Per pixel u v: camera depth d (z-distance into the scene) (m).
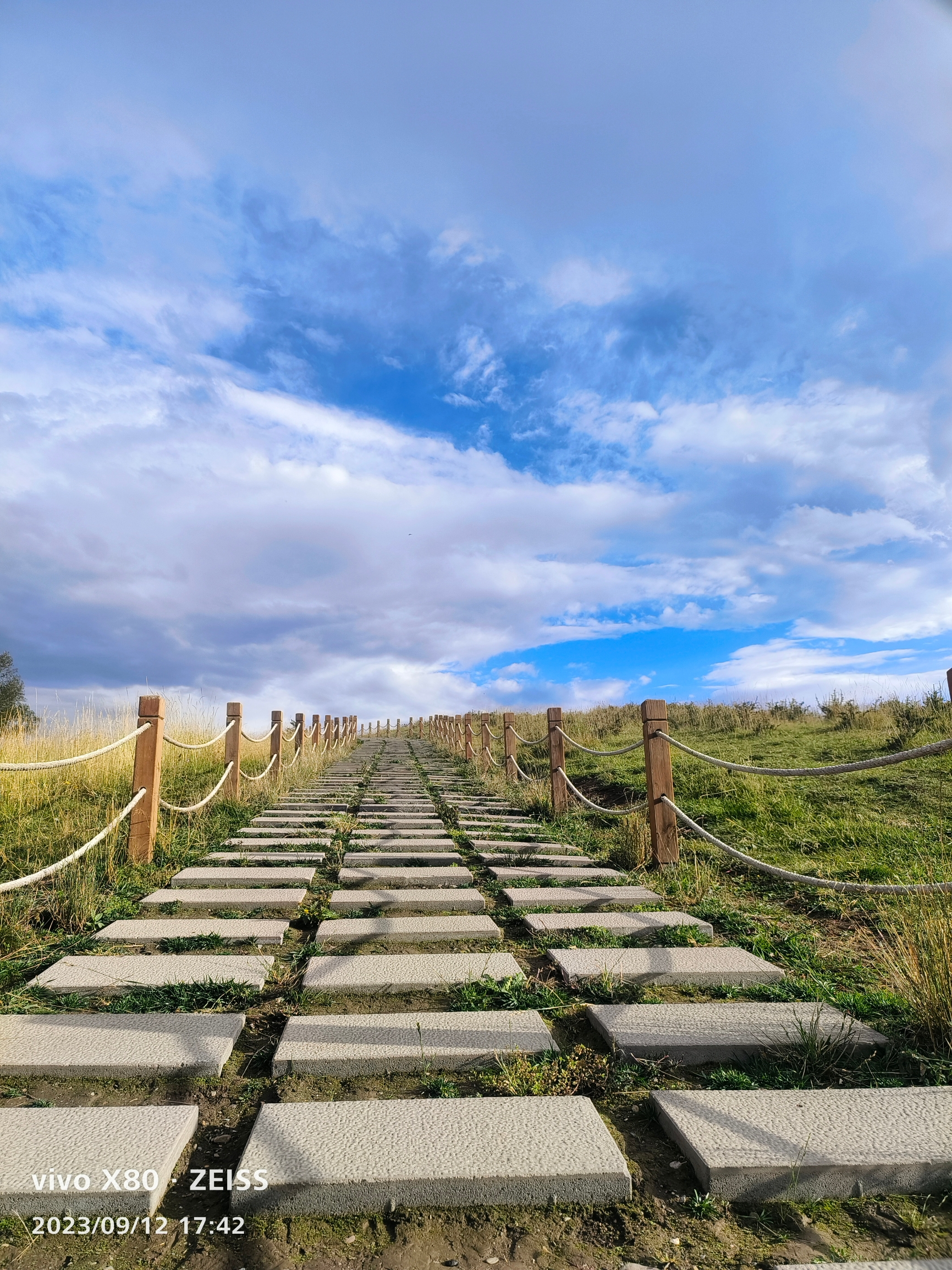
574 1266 2.05
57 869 5.01
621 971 4.09
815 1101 2.73
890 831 6.91
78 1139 2.48
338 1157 2.36
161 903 5.43
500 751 19.11
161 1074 3.04
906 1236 2.15
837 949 4.63
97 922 5.00
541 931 4.90
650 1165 2.47
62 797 9.35
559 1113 2.64
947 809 7.40
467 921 5.04
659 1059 3.15
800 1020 3.45
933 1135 2.49
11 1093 2.90
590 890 6.03
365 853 7.33
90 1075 3.03
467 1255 2.09
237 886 6.05
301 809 9.97
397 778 14.66
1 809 8.52
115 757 11.61
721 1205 2.29
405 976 4.03
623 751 7.59
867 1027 3.40
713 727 16.39
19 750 12.10
